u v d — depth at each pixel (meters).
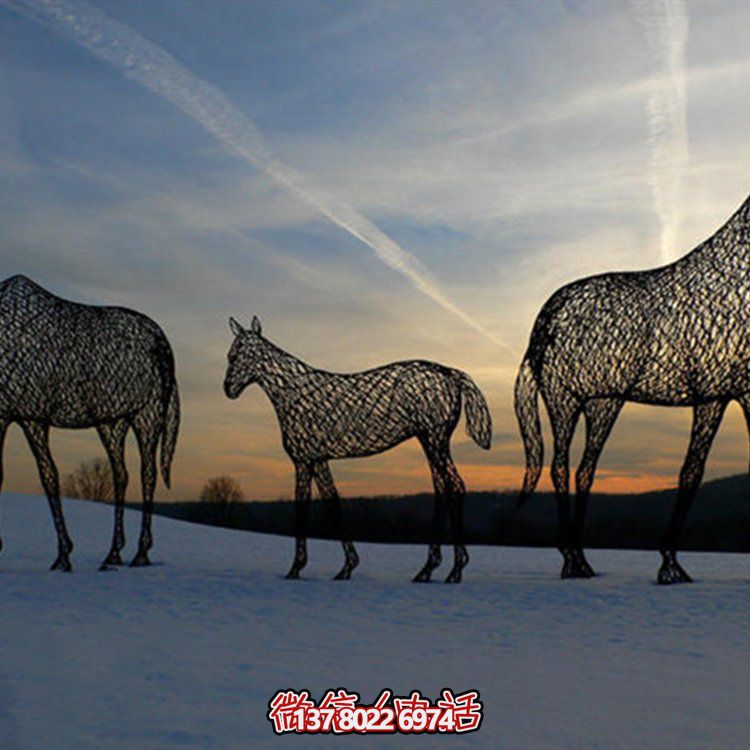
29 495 24.25
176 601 10.86
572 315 12.38
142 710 5.93
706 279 11.90
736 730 5.65
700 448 12.13
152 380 14.20
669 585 11.97
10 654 7.63
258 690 6.48
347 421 12.65
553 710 6.07
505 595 11.33
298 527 13.12
